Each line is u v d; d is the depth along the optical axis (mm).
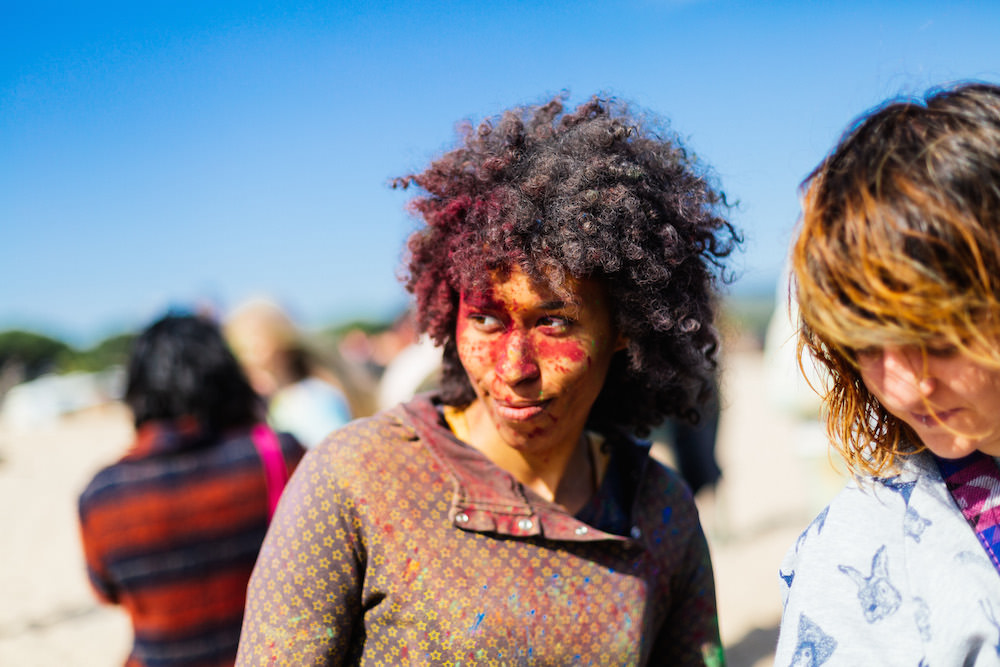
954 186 962
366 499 1368
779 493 7836
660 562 1551
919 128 1021
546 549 1424
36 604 5367
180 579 2053
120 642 4648
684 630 1612
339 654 1355
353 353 7512
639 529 1535
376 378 6891
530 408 1386
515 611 1370
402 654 1354
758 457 9992
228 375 2236
